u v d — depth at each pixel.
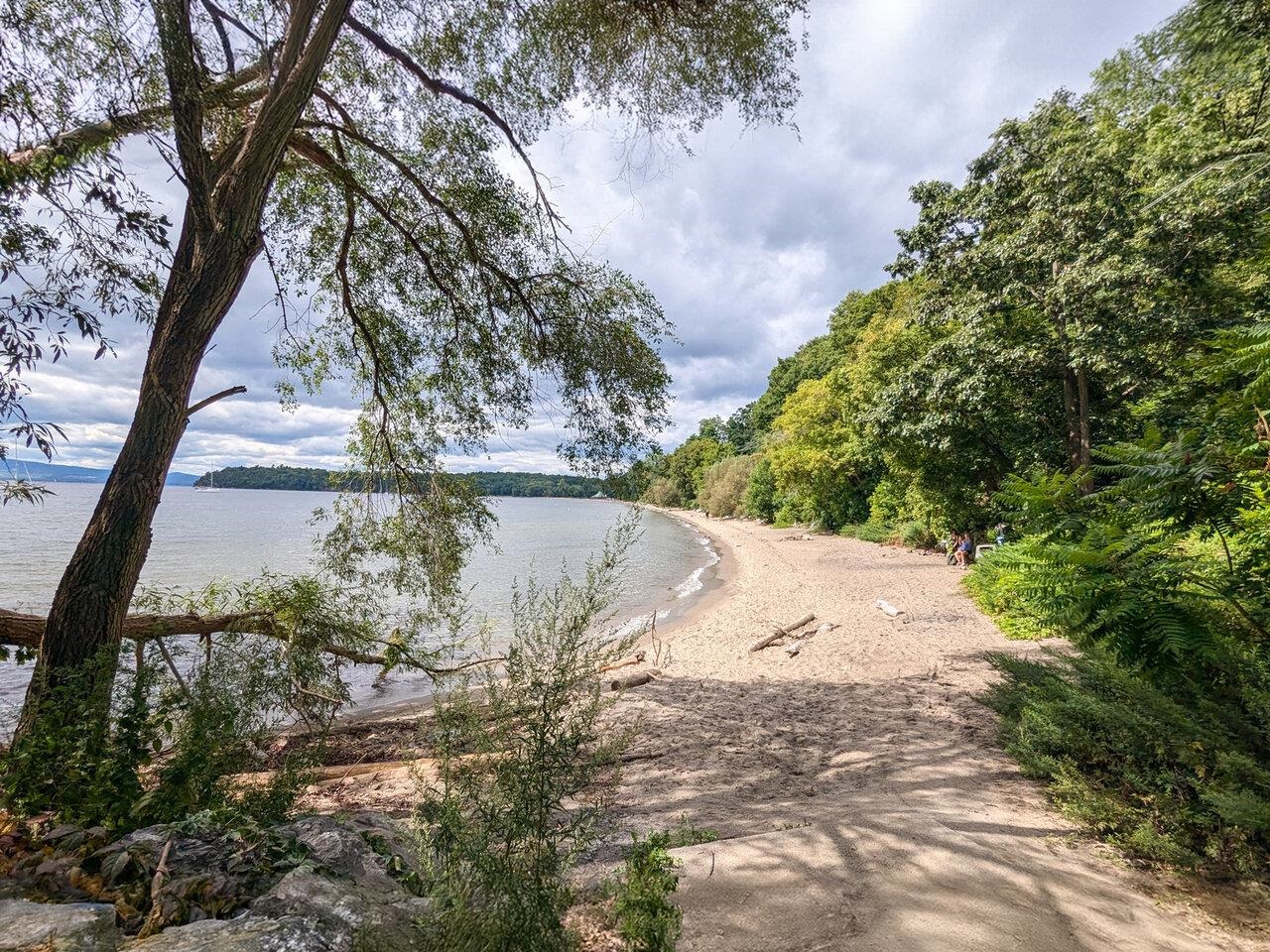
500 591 19.83
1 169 3.50
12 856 2.44
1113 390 16.44
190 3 4.79
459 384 8.99
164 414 4.77
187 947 1.78
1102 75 14.14
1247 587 3.42
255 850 2.54
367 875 2.60
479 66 7.26
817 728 7.48
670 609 19.41
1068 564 3.58
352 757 7.24
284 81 5.10
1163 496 3.46
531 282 8.14
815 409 35.50
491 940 1.83
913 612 14.14
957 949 2.51
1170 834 3.46
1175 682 3.55
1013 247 15.77
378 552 8.79
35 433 3.34
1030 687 5.52
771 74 7.04
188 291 4.84
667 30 6.94
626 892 2.62
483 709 2.22
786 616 15.44
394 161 7.32
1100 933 2.65
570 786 2.11
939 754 5.96
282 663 6.26
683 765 6.40
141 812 3.00
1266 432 3.16
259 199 5.05
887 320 33.34
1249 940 2.62
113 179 3.73
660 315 8.16
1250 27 8.82
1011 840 3.62
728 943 2.61
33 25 4.04
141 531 4.68
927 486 21.42
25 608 10.34
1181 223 13.05
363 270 8.56
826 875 3.17
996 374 16.55
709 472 73.19
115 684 4.04
